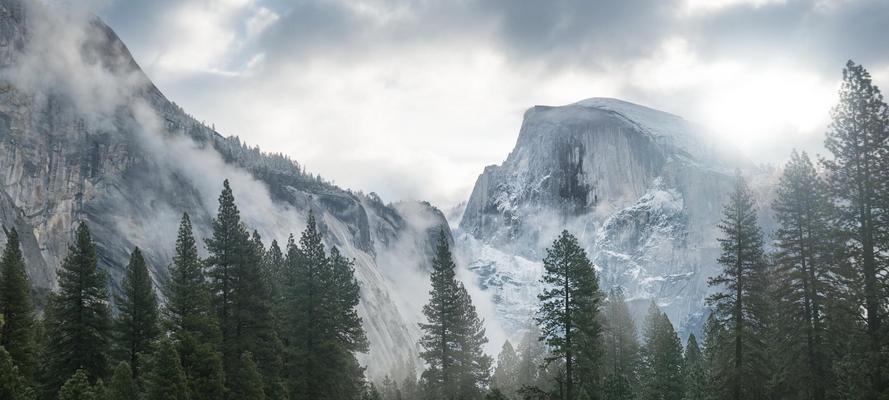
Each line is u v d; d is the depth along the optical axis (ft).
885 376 116.16
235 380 154.51
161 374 133.59
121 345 168.45
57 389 158.51
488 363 208.33
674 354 222.28
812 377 134.72
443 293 201.77
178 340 148.77
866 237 122.42
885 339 118.21
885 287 118.83
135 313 169.68
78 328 164.04
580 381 156.35
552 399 156.87
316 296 182.19
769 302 143.64
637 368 258.16
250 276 168.86
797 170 139.44
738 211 143.64
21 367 154.40
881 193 120.26
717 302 146.10
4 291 160.86
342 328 192.44
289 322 182.50
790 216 140.56
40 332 180.96
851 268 126.11
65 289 166.71
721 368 147.43
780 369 141.90
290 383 172.14
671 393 209.05
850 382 120.57
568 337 151.94
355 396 202.08
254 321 165.99
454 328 201.36
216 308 165.89
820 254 136.98
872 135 121.08
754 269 142.61
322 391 176.24
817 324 136.05
